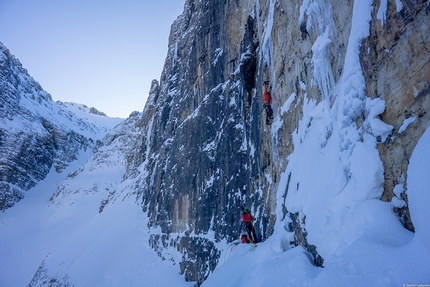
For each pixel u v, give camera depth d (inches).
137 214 1200.2
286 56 314.7
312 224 175.8
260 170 410.0
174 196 819.4
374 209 130.9
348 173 161.6
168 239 797.2
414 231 114.7
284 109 309.9
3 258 1733.5
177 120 1023.6
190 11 1289.4
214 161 644.1
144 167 1574.8
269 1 401.4
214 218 593.9
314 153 214.1
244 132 565.6
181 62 1259.2
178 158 856.3
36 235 2030.0
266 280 168.6
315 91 234.5
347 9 192.5
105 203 1723.7
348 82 169.0
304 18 251.9
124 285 758.5
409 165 114.0
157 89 2078.0
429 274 91.6
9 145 3019.2
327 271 128.0
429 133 110.3
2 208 2517.2
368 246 120.0
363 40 159.3
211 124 702.5
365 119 153.4
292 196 231.0
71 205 2394.2
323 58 212.7
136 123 3329.2
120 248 994.1
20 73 4485.7
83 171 2987.2
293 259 165.5
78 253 1177.4
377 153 141.3
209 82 773.3
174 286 614.2
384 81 142.0
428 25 117.9
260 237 324.5
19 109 3540.8
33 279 1255.5
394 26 136.0
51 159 3503.9
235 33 692.7
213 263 537.3
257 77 460.1
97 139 4685.0
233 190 537.3
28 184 2962.6
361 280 109.7
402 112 130.3
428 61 117.5
